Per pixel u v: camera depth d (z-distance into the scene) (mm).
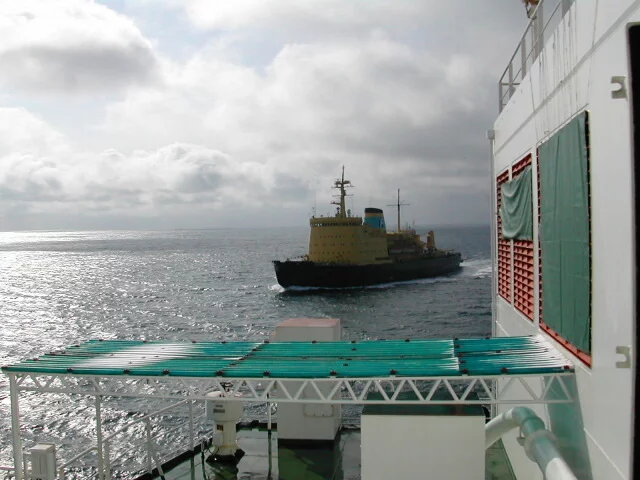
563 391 6906
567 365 6762
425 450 7168
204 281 101312
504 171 11805
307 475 10117
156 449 22766
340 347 9211
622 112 4711
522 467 9172
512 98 10641
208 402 10945
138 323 60250
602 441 5492
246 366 8000
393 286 79875
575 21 6129
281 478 10047
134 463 21438
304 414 11438
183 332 55156
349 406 25656
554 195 7172
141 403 28172
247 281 98938
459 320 56875
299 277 76250
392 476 7223
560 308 7020
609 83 5035
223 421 10859
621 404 4914
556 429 7613
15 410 8289
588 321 5809
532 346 8125
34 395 29562
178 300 76812
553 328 7535
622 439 4906
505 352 7973
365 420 7258
